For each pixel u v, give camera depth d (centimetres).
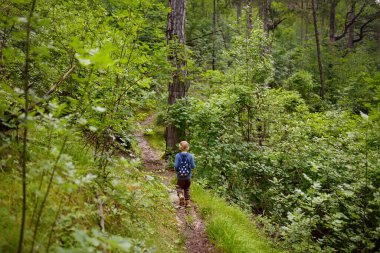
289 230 565
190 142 901
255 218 748
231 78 1261
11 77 469
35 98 238
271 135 1134
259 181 938
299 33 4403
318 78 2591
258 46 1306
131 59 470
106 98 463
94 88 474
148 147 1182
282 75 2420
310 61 2872
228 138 952
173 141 974
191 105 927
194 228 561
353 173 688
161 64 566
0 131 336
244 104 1051
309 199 563
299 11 3306
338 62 2803
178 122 948
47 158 314
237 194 839
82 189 364
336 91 2342
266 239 636
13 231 254
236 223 616
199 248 505
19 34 306
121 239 230
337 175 760
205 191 746
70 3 609
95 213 349
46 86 512
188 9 3056
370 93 1975
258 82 1254
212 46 2530
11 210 278
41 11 550
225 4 3672
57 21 567
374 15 3478
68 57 543
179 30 945
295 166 906
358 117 584
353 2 3503
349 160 748
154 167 898
